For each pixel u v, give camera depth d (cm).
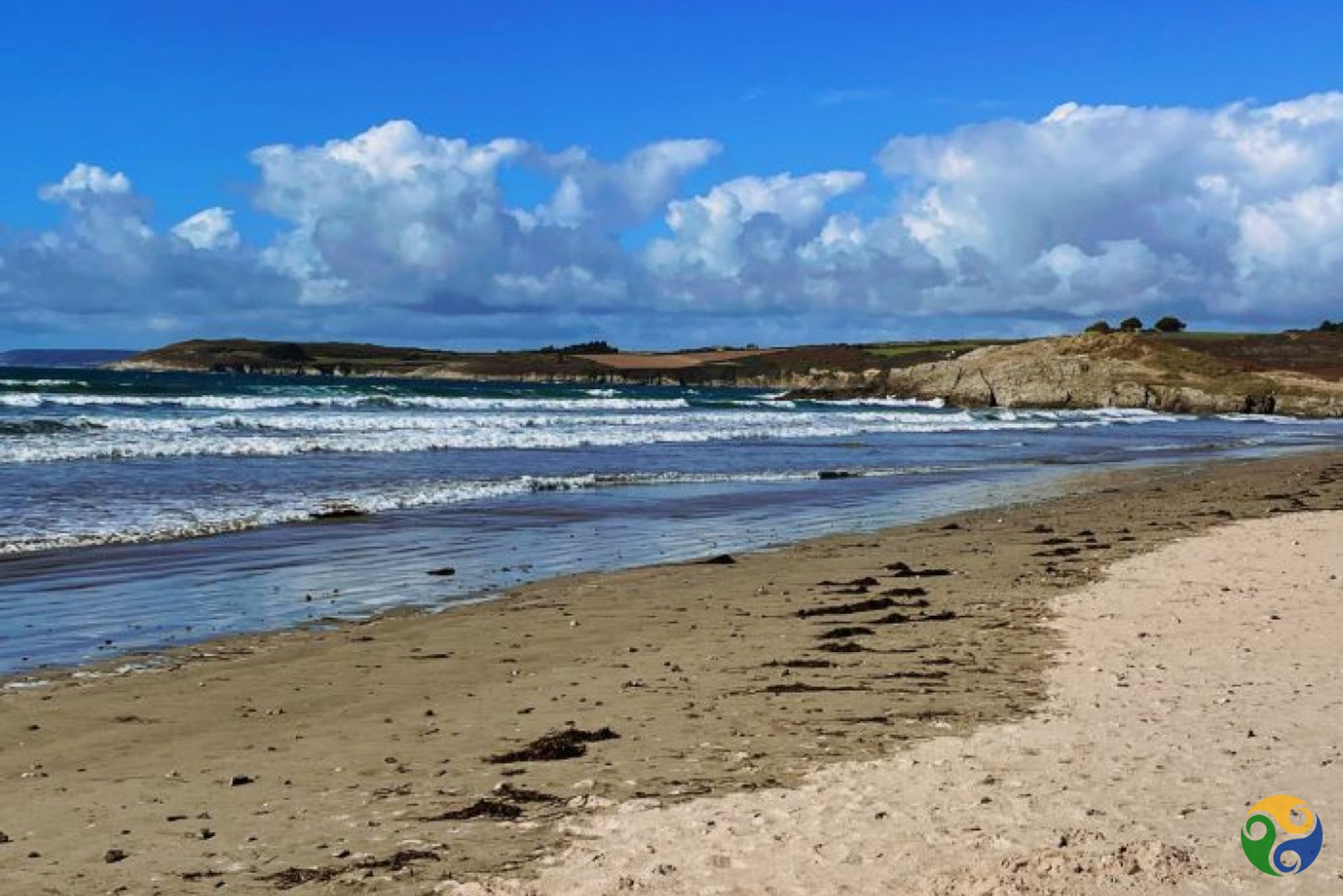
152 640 1178
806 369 17112
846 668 1031
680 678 1007
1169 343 11394
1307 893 510
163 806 679
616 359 18925
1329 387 10150
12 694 960
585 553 1827
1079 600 1354
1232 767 688
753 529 2130
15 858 594
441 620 1297
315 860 586
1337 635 1107
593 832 618
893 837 592
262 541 1844
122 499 2241
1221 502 2622
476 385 14200
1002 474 3453
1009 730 801
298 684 998
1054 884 525
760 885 538
